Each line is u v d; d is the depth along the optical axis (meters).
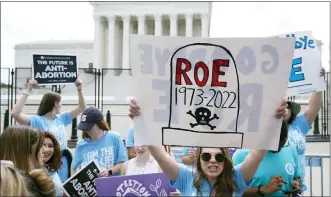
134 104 3.27
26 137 3.34
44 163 3.93
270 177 4.03
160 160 3.43
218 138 3.30
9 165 2.18
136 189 3.28
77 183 4.08
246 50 3.21
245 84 3.24
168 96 3.28
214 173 3.33
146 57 3.24
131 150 6.16
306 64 5.02
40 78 7.36
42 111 6.05
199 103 3.28
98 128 5.35
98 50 47.34
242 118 3.27
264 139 3.28
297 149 4.71
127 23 46.88
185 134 3.31
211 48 3.23
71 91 28.94
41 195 2.32
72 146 12.05
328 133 13.02
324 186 9.49
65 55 7.53
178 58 3.25
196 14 45.75
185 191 3.44
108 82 32.47
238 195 3.37
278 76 3.21
